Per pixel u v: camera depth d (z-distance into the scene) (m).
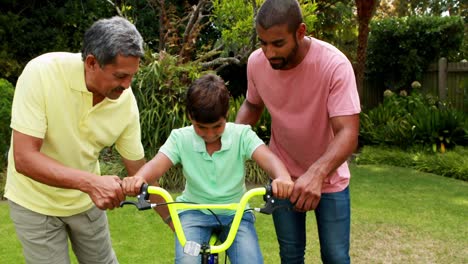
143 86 6.95
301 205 2.43
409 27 11.41
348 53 12.41
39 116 2.44
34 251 2.68
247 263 2.37
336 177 2.85
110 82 2.37
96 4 10.79
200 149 2.54
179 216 2.60
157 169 2.53
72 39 10.57
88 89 2.52
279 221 3.00
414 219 5.60
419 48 11.58
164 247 4.71
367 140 9.91
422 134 9.02
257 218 5.51
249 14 7.66
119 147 2.89
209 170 2.55
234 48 8.25
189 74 7.12
